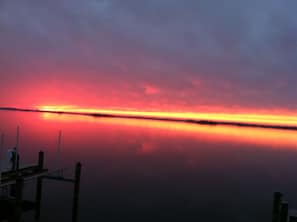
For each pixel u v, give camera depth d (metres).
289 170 38.56
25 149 40.41
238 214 19.95
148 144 60.00
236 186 28.44
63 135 63.84
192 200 22.86
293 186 29.33
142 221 17.69
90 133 75.25
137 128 118.06
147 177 30.30
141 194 23.77
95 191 23.66
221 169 37.44
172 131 112.81
